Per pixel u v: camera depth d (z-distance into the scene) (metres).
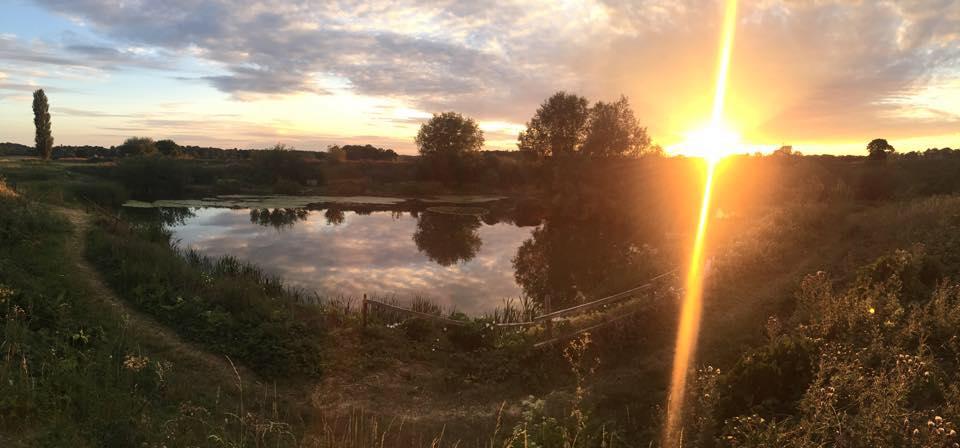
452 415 9.05
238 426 7.28
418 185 65.00
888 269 11.83
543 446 6.59
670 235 30.19
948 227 17.47
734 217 31.38
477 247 30.00
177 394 7.90
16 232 13.87
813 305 10.62
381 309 13.10
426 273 22.39
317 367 10.24
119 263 13.56
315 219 39.88
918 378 6.46
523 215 47.06
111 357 8.23
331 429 8.00
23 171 42.00
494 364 10.83
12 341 7.71
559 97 52.66
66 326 9.16
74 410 6.45
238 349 10.35
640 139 47.62
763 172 41.50
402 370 10.59
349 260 24.36
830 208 25.70
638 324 11.99
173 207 44.16
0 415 5.80
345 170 71.31
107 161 71.69
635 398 8.74
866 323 9.13
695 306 13.02
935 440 4.79
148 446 6.02
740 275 15.38
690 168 42.66
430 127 67.69
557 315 11.63
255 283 14.66
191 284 12.88
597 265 24.84
